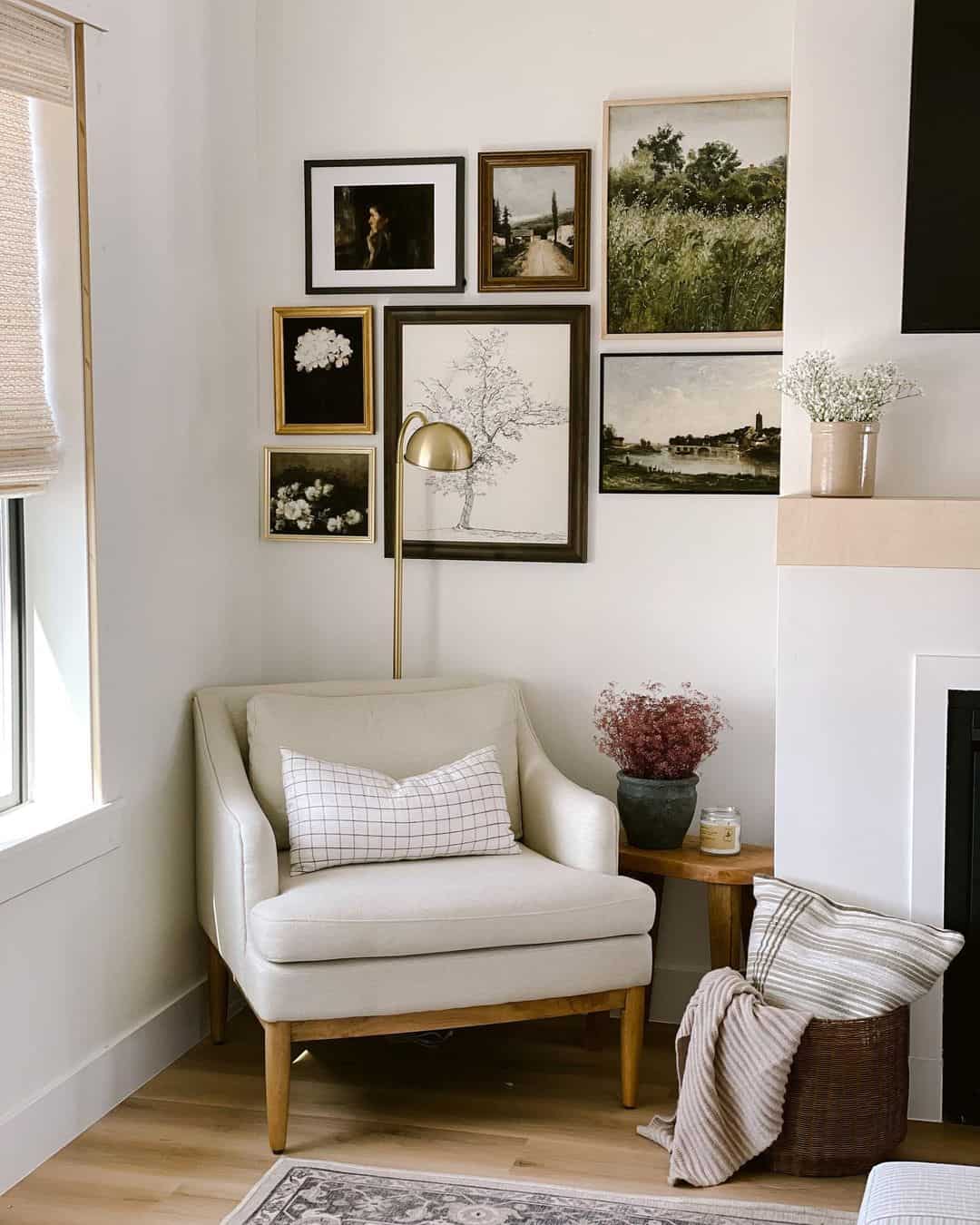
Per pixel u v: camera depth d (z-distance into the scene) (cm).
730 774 351
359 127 359
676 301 344
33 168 278
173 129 318
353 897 276
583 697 359
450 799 309
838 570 287
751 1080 263
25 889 262
